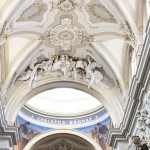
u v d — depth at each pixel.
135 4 18.08
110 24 19.92
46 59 22.62
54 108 32.56
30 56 21.81
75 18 20.33
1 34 18.42
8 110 21.83
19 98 22.33
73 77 23.05
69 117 32.28
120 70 21.86
